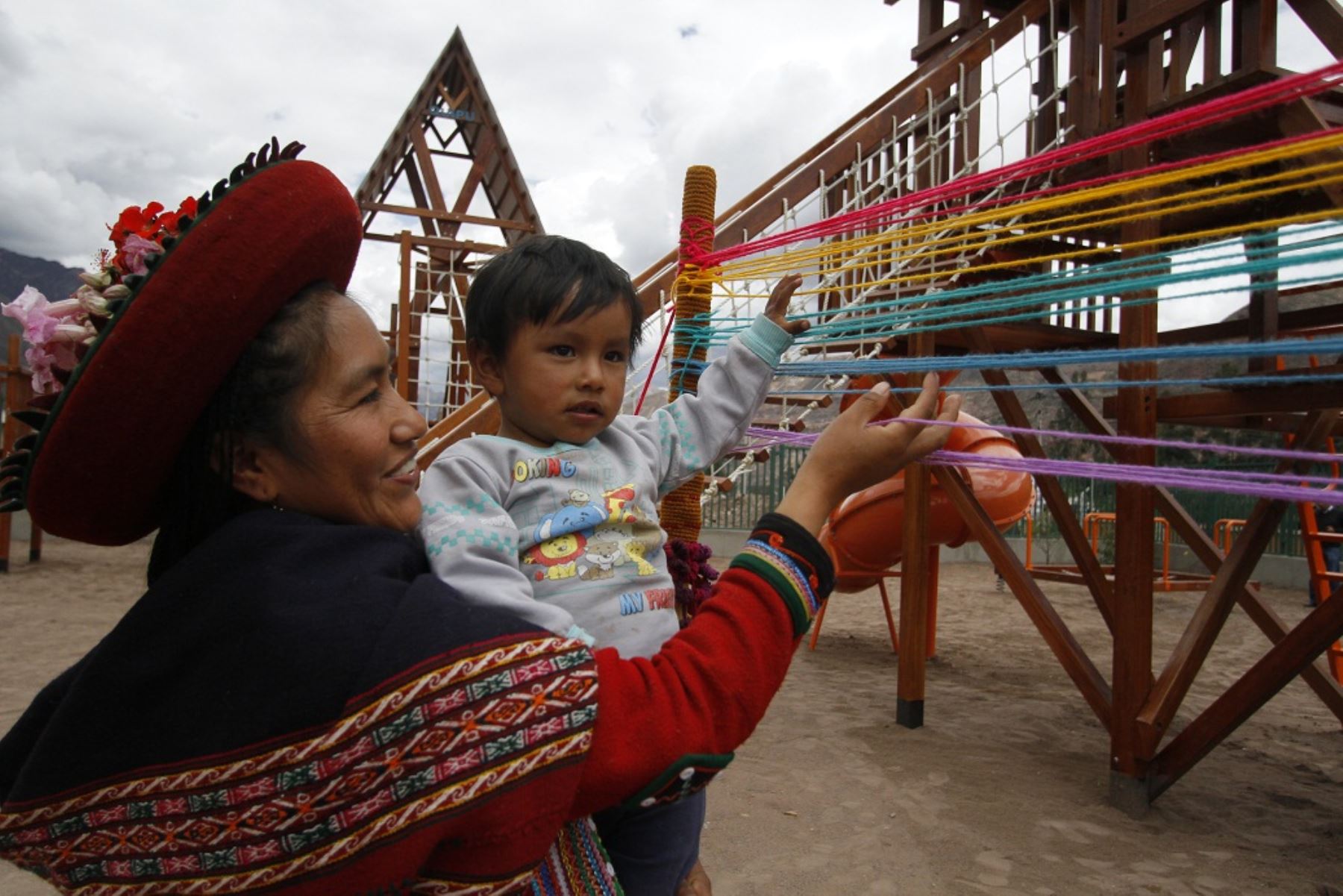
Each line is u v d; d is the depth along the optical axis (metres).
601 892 1.04
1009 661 7.77
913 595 5.52
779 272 2.00
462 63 12.56
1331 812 4.21
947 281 3.84
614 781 0.85
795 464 15.75
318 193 0.91
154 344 0.82
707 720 0.90
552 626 1.09
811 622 1.00
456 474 1.29
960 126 4.71
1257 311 4.48
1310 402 3.78
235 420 0.91
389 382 1.00
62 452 0.85
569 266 1.37
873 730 5.46
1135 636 4.09
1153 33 3.81
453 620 0.85
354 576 0.89
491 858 0.81
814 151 5.14
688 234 2.12
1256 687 3.74
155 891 0.81
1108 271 1.38
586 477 1.39
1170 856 3.67
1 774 0.97
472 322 1.45
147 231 0.90
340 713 0.80
